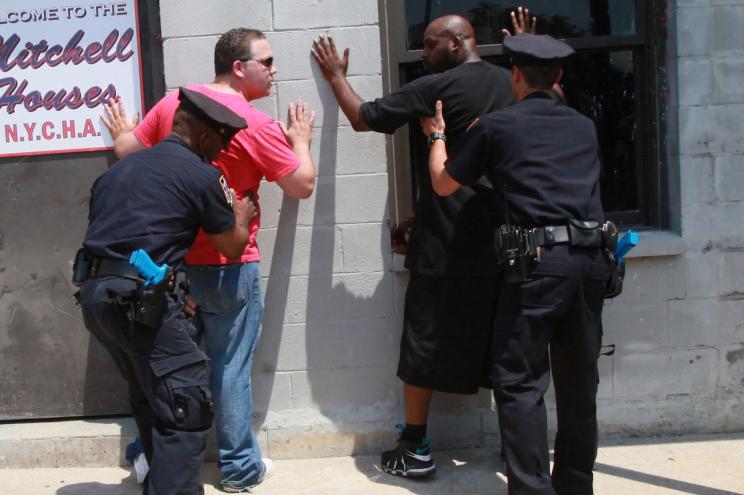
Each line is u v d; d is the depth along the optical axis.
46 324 4.23
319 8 4.00
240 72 3.67
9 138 4.12
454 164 3.30
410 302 3.84
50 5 4.05
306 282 4.12
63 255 4.20
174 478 3.03
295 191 3.68
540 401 3.24
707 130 4.16
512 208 3.22
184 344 3.07
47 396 4.26
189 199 3.10
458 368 3.78
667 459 4.01
